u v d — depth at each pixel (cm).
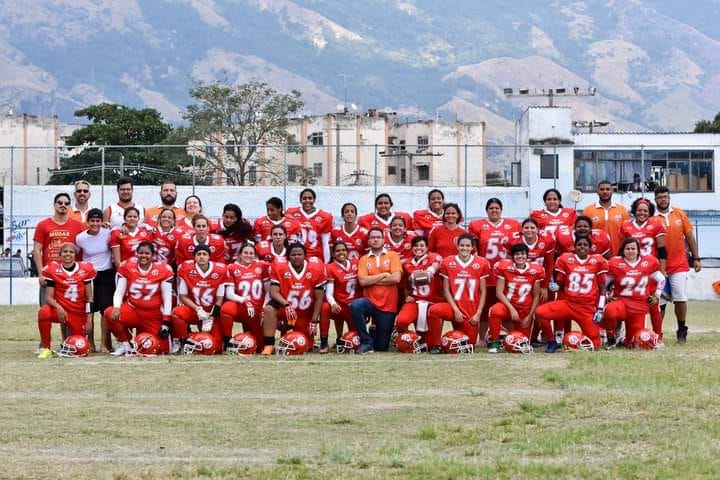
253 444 1151
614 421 1233
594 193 5622
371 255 1936
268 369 1666
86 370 1666
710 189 5725
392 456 1088
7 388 1491
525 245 1914
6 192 4622
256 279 1912
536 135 5625
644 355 1773
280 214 2034
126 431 1208
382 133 7812
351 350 1917
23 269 4262
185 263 1911
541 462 1064
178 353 1914
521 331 1912
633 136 5694
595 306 1906
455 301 1905
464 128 7931
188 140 6700
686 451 1094
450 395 1420
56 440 1167
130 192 1995
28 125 7556
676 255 2033
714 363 1667
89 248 1928
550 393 1427
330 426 1234
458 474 1019
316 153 7625
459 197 5075
